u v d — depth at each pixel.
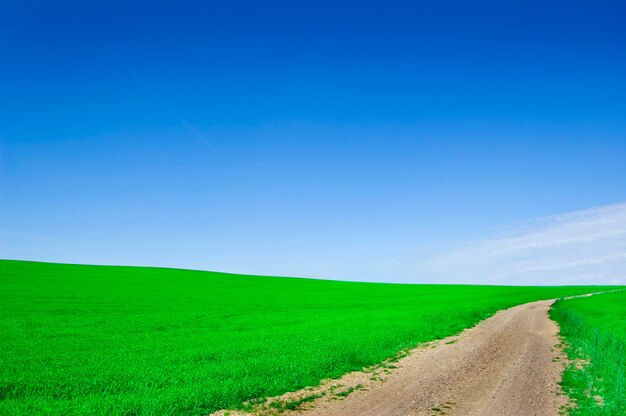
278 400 16.97
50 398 16.72
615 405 16.25
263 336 31.88
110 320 40.84
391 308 57.59
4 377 19.34
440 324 41.19
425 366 23.48
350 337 30.98
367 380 20.34
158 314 46.38
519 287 140.25
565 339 32.66
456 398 17.59
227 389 17.48
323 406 16.52
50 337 31.55
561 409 16.19
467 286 141.12
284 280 124.06
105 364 22.25
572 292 112.81
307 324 39.47
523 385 19.59
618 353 25.16
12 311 45.03
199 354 24.72
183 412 15.25
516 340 32.88
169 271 119.69
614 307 61.28
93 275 93.88
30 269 95.12
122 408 15.09
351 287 110.94
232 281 105.81
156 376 19.59
